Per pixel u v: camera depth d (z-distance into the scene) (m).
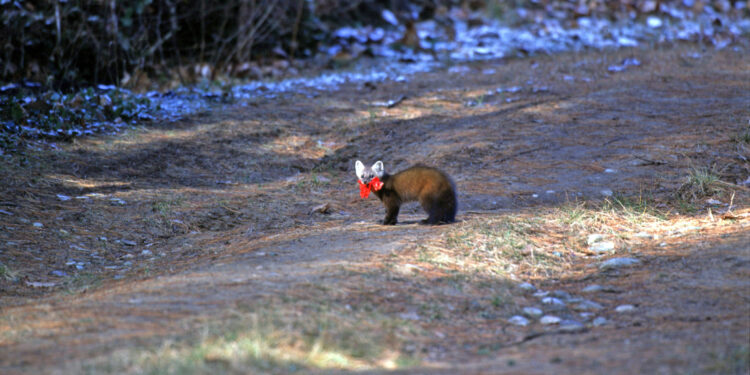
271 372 5.85
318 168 16.06
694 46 27.16
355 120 19.06
